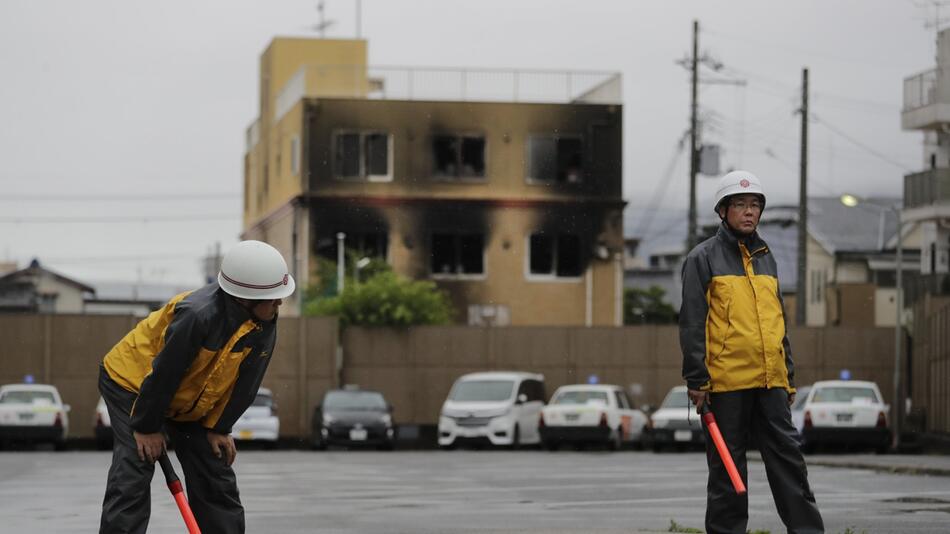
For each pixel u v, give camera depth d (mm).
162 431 11133
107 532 10750
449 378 62094
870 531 17516
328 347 60750
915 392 59469
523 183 80500
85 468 34938
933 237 72875
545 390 58031
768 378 11867
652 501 23906
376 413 52906
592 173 80688
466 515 21125
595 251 80688
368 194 79312
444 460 41219
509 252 80250
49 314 58938
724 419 11922
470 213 80062
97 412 51500
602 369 62344
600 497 24938
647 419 56219
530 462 39594
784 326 12070
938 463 34688
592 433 50656
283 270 10617
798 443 11961
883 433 47312
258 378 10984
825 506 21875
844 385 48594
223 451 11109
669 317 113562
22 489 26625
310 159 79062
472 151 80438
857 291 94375
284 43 92750
